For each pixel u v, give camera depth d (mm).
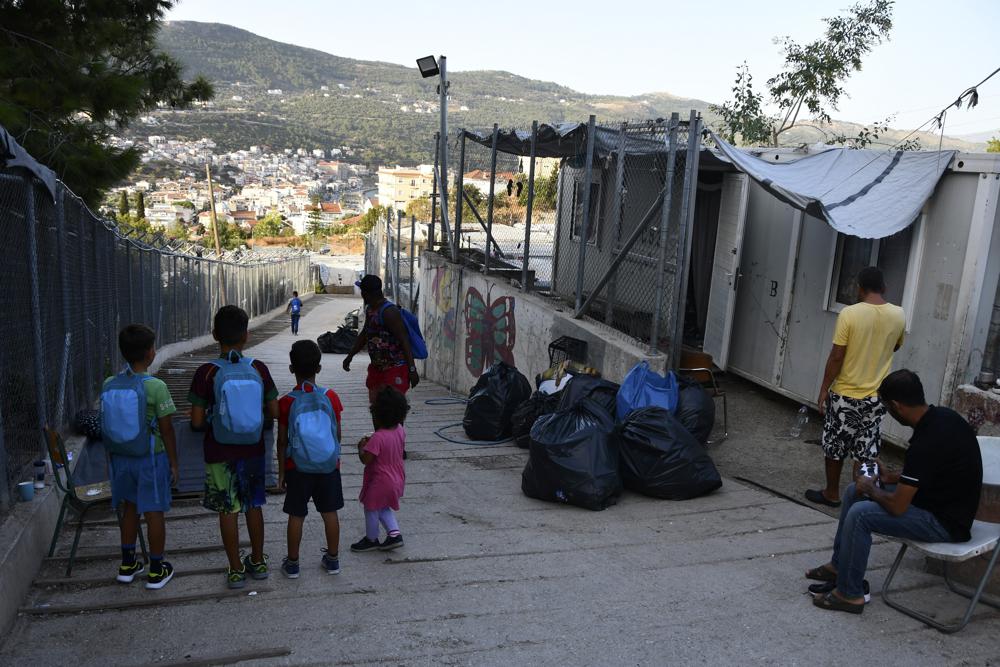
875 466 4148
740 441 7719
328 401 4387
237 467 4094
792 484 6547
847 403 5566
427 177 176250
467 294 12820
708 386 7879
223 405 3963
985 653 3568
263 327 30781
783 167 7508
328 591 4215
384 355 6891
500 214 14398
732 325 9766
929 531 3773
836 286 7836
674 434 6180
